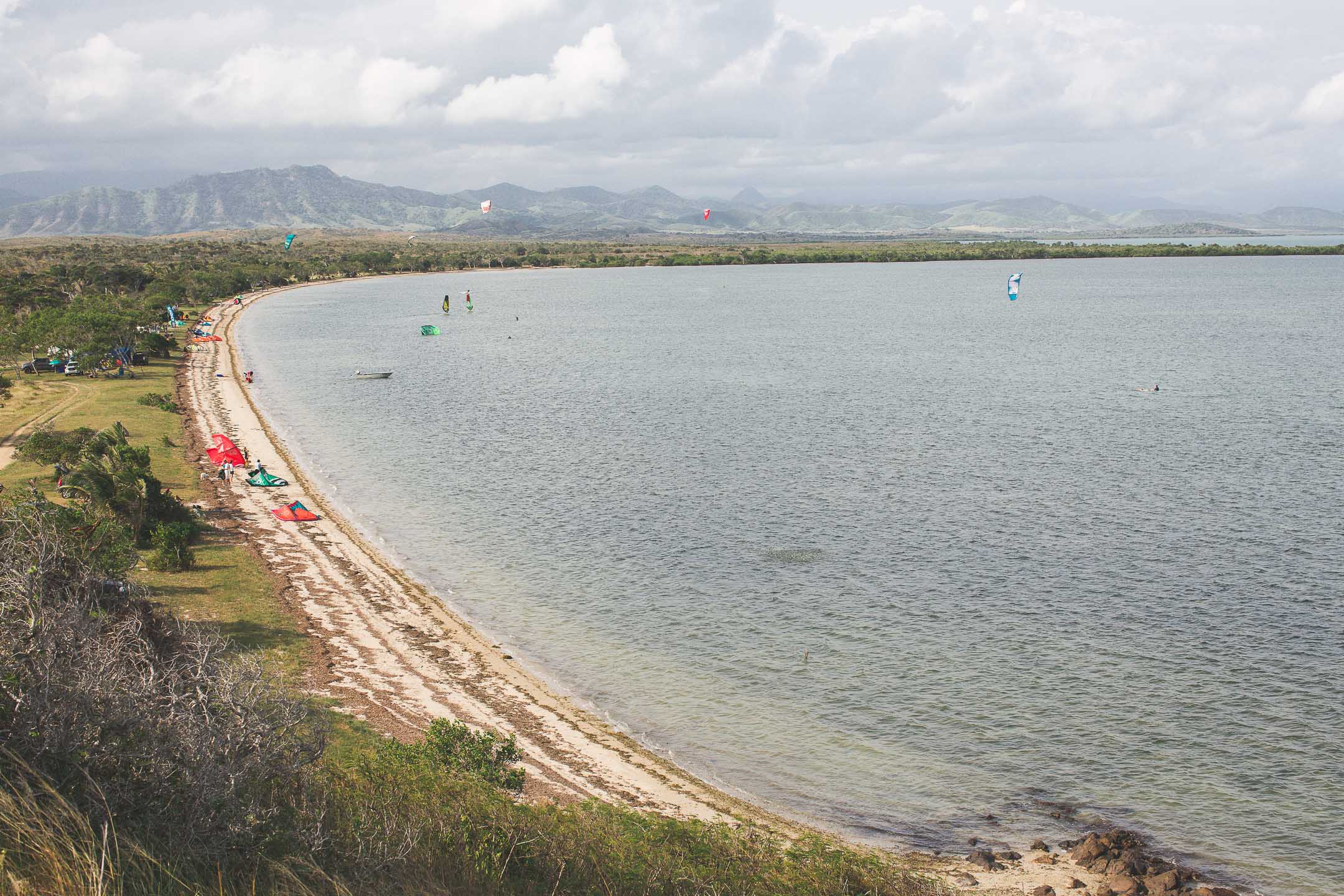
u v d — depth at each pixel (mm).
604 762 36688
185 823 15383
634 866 23281
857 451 91562
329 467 85500
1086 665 45469
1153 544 62688
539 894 20016
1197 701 41844
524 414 112312
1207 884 30266
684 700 42500
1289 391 123125
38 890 12352
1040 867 30938
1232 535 64375
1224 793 35281
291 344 183000
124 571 33719
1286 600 52938
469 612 52094
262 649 44312
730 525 68062
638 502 74250
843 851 29797
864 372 145500
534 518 70125
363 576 56688
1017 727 40094
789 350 173375
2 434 86938
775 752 38250
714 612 52469
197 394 119312
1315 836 32719
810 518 69562
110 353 129625
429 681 42906
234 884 14797
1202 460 86375
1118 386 130000
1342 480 78312
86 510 55750
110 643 17469
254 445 92188
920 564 59594
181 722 16391
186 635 20828
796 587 56094
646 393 127938
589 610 52656
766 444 95000
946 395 123875
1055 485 78188
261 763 17047
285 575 55469
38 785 14305
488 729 38562
